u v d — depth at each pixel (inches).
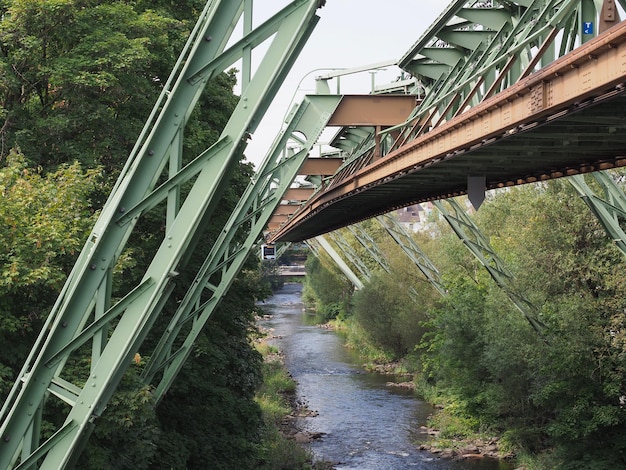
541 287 1066.1
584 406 950.4
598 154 685.3
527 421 1138.7
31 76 693.9
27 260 456.1
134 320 248.7
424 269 1749.5
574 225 1030.4
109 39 682.8
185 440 784.9
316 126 877.2
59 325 249.1
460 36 844.0
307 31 243.8
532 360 1033.5
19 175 538.0
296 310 3892.7
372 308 2078.0
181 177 242.1
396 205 1259.2
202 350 822.5
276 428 1262.3
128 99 753.6
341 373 1915.6
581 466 945.5
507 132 568.4
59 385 256.4
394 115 948.6
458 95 744.3
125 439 515.2
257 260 1127.6
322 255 3211.1
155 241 770.2
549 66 468.1
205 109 961.5
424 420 1376.7
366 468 1088.8
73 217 507.8
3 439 254.2
